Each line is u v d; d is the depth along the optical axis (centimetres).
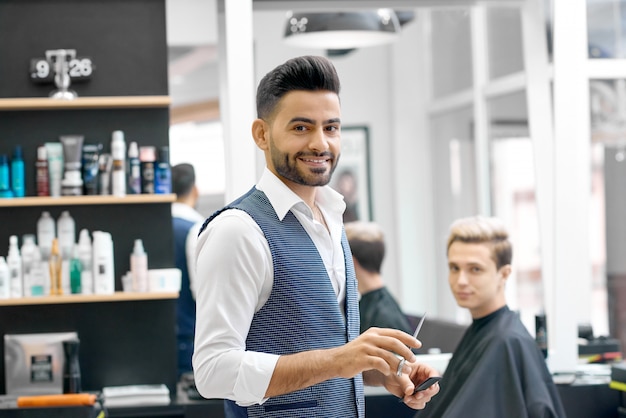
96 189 467
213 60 637
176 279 472
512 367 393
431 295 903
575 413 448
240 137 431
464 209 835
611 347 491
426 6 504
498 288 412
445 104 859
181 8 557
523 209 732
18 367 464
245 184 432
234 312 244
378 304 512
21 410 390
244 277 246
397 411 440
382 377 274
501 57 752
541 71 508
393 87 904
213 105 647
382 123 909
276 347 255
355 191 906
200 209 652
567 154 466
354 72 904
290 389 235
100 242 462
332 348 238
